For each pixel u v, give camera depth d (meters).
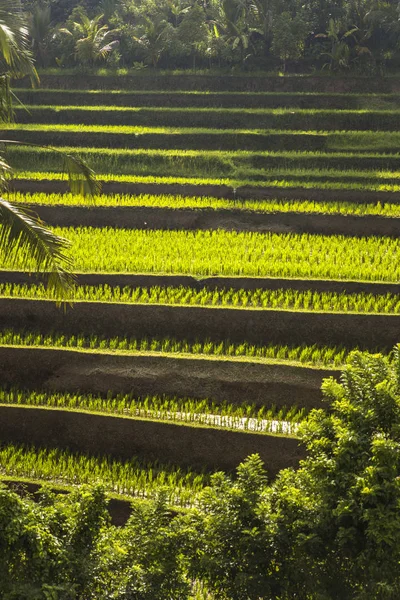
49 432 21.97
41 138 49.09
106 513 13.97
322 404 22.89
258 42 61.53
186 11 64.75
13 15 18.09
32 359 24.62
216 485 14.68
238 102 55.06
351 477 13.63
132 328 26.77
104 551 13.60
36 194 38.28
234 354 25.31
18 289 28.11
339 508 13.16
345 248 32.81
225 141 48.81
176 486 20.02
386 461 13.34
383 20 60.50
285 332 26.22
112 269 29.92
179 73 59.44
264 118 51.78
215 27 61.28
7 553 12.96
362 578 13.27
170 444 21.30
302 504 13.72
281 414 22.19
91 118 52.81
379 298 27.58
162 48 61.06
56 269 16.59
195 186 40.00
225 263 30.12
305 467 14.53
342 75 58.44
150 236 34.19
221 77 58.06
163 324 26.72
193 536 13.73
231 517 13.77
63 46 62.03
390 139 48.12
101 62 61.44
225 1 61.53
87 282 28.98
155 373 23.94
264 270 29.59
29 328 27.03
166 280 28.98
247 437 20.95
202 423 21.78
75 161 18.50
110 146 49.06
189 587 13.75
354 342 25.94
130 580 13.18
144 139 49.00
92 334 26.77
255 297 27.89
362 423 14.20
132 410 22.47
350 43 61.62
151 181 40.75
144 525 13.88
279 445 20.77
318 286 28.53
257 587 13.34
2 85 18.17
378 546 13.04
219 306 26.98
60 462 20.53
